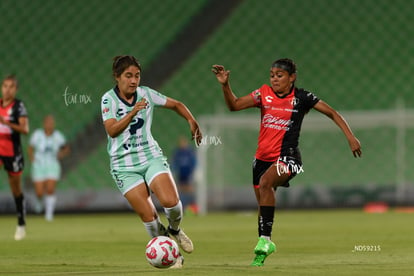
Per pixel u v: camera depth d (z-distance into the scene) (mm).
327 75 96562
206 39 98188
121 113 20984
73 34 95750
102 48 95750
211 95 94688
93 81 93125
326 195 69312
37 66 93062
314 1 100250
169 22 97938
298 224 45406
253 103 22562
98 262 23453
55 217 61969
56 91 91125
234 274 18438
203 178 66125
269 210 21641
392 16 98875
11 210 66250
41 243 32438
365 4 99500
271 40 99562
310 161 84250
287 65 22062
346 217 53844
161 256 19578
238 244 31016
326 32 99312
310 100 22156
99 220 55531
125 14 97875
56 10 96125
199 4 99375
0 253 27344
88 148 83312
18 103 35906
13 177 35594
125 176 21031
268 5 100750
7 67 92500
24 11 94938
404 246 28719
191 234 37625
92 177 83562
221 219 54344
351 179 84188
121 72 20594
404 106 93625
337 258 23984
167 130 89188
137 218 58500
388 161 84438
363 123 73375
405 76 96000
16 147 35656
